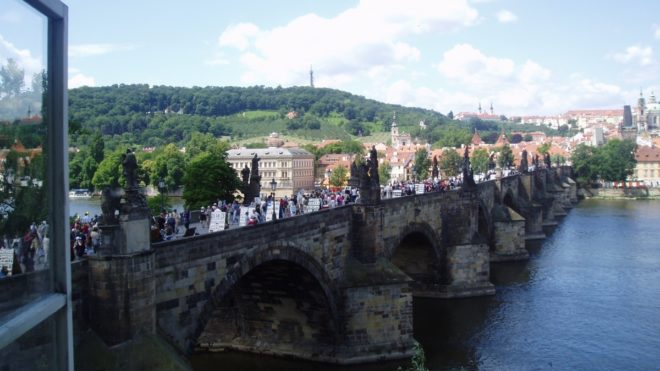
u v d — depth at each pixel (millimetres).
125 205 43438
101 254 42500
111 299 42406
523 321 97625
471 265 114062
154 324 45062
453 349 84125
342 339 78438
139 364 42219
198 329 52031
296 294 76875
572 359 80312
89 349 41750
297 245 67938
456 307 106438
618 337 89625
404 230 98000
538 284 123625
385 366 77688
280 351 80688
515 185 187500
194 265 51531
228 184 147500
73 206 167875
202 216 76000
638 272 133500
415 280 115750
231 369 77812
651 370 76312
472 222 115312
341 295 78625
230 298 81500
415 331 92438
